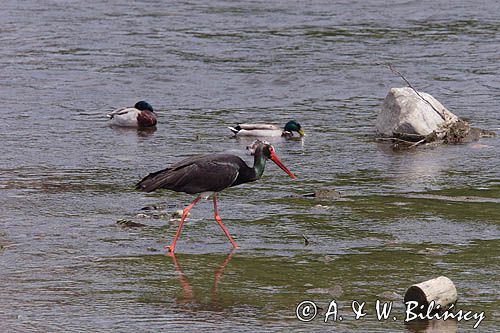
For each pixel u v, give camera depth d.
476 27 37.38
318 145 21.73
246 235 14.90
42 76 29.48
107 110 25.66
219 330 11.14
